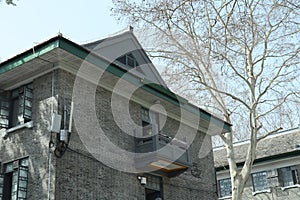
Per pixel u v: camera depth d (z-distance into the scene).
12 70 13.72
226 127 19.14
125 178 15.09
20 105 14.19
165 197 16.94
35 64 13.55
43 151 12.98
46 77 13.98
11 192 13.41
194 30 18.06
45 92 13.77
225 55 18.03
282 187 26.09
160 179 17.19
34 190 12.69
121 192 14.67
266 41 18.12
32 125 13.59
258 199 26.86
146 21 17.52
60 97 13.41
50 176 12.44
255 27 18.08
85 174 13.45
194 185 19.09
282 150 27.67
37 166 12.93
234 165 18.22
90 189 13.45
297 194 25.53
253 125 17.77
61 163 12.72
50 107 13.40
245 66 18.53
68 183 12.72
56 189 12.24
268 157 26.83
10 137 14.12
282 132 29.09
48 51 12.70
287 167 26.62
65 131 12.91
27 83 14.52
